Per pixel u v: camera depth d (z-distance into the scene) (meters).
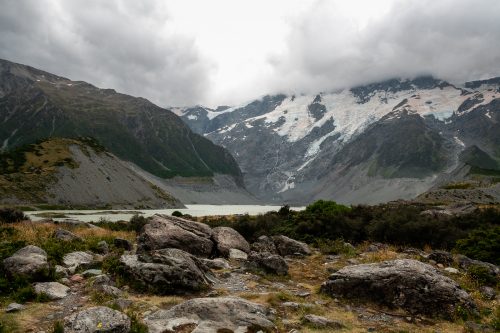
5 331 10.62
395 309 14.53
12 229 28.56
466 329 12.74
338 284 15.98
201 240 24.08
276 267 19.62
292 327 12.20
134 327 10.58
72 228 37.06
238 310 12.46
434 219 34.94
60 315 12.30
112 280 16.25
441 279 15.11
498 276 19.88
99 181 165.25
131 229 43.78
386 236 32.69
